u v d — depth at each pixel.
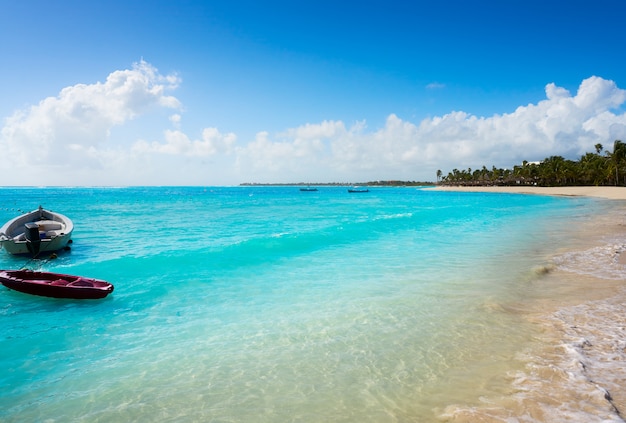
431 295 10.28
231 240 20.20
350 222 29.89
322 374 6.21
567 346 6.80
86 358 6.95
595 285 10.91
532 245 18.27
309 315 8.96
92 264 14.09
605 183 114.12
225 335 7.89
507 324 8.06
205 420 5.05
